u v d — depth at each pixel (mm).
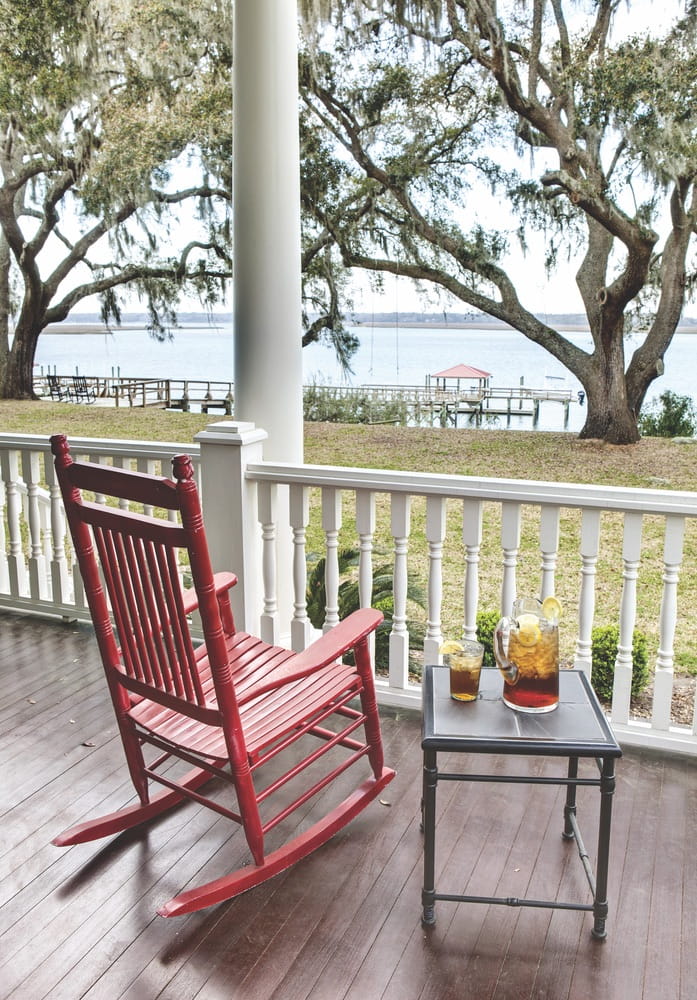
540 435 13742
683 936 1762
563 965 1680
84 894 1884
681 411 12758
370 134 13297
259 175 2924
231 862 2000
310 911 1833
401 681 2834
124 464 3312
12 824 2141
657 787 2318
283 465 2820
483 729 1725
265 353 3045
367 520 2748
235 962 1686
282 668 1978
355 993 1605
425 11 12539
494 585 9477
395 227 13586
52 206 15203
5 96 14414
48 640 3385
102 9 13633
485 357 13867
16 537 3637
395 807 2229
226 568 2980
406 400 14117
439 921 1805
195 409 15523
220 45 13445
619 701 2551
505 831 2119
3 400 16203
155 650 1855
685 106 11562
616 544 10695
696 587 9297
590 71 11945
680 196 11914
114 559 1826
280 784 1955
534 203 12938
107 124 14250
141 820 2141
